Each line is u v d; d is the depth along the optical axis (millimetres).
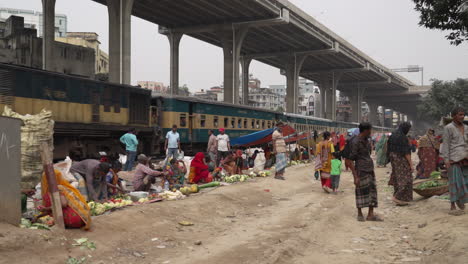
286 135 22031
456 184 7465
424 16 13328
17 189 5570
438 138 14070
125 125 20000
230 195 10453
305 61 83000
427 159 13742
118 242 5992
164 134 23719
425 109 78562
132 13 49344
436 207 8344
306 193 12211
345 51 77312
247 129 31422
